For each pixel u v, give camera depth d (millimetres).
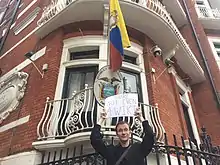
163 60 8391
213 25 12672
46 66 7129
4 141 6398
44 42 8234
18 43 10305
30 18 10805
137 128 5340
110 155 3271
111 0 6129
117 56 5488
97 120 5406
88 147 5219
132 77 7051
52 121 5734
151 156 5504
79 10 7391
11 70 9078
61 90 6570
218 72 10289
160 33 7996
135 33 7926
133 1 7863
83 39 7422
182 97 9109
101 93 5172
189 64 9195
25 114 6609
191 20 12234
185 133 7074
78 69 7059
